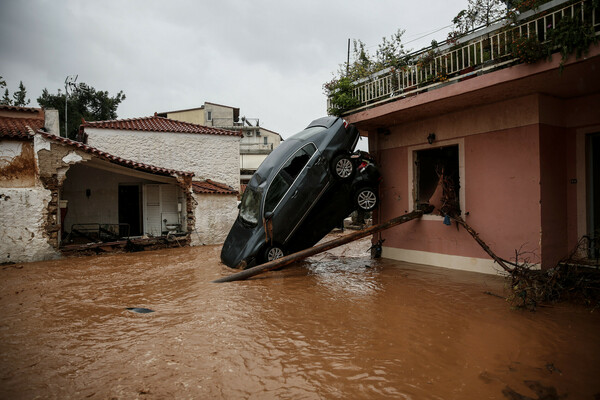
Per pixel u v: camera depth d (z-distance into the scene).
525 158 7.10
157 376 3.47
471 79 6.87
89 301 6.37
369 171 9.21
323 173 8.71
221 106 43.62
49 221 11.80
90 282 8.04
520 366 3.62
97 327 4.92
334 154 8.89
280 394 3.14
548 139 7.07
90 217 16.67
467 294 6.25
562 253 7.20
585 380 3.31
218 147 19.14
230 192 16.34
